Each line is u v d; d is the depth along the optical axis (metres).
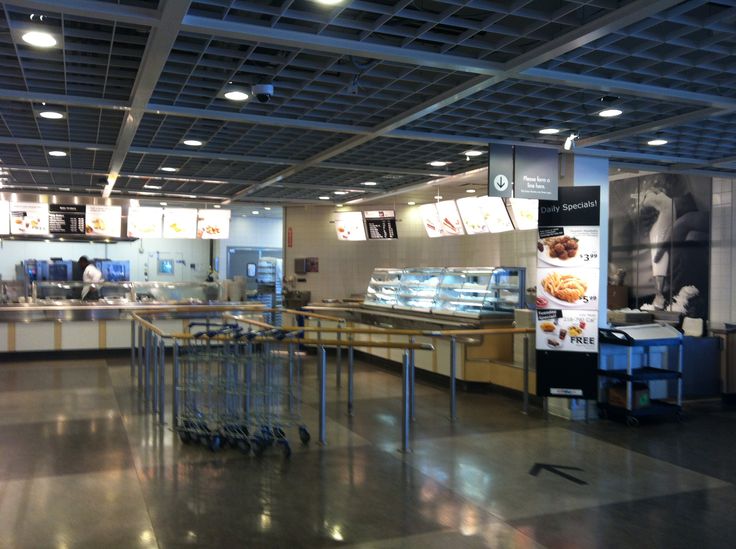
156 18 3.42
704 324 7.79
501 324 8.09
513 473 4.73
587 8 3.54
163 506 3.98
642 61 4.38
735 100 5.17
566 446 5.50
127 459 4.96
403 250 13.98
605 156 7.11
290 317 12.54
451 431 5.97
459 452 5.26
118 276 16.56
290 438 5.64
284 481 4.48
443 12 3.50
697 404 7.37
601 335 6.55
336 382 8.34
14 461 4.89
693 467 4.93
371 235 12.41
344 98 5.38
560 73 4.49
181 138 6.86
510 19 3.71
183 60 4.29
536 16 3.52
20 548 3.38
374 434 5.80
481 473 4.72
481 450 5.34
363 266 14.27
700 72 4.64
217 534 3.57
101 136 6.79
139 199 12.29
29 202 10.86
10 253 16.03
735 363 7.52
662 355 7.19
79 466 4.77
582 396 6.29
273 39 3.74
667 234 9.38
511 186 6.45
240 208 15.31
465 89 4.79
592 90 4.89
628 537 3.61
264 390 5.55
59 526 3.67
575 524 3.79
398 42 4.03
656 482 4.57
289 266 14.59
